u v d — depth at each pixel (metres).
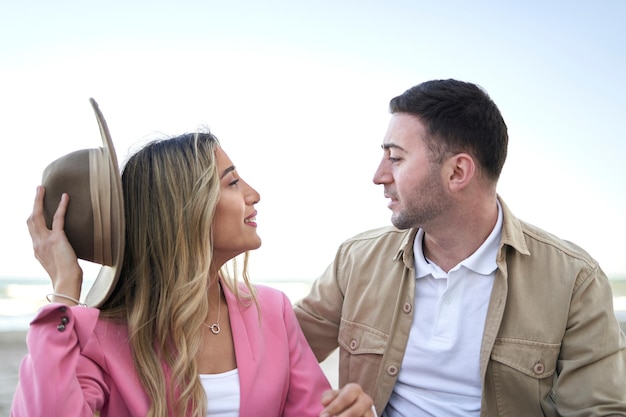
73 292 1.59
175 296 1.64
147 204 1.70
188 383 1.60
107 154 1.62
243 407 1.65
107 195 1.61
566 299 1.92
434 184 1.95
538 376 1.91
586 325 1.89
